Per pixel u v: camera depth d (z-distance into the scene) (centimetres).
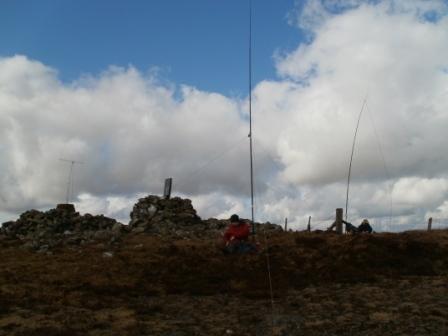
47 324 1005
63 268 1586
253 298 1252
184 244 2019
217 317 1074
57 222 2639
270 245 1780
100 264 1622
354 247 1638
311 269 1507
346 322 1004
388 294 1229
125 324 1010
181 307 1166
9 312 1095
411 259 1593
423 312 1050
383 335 920
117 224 2642
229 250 1702
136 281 1405
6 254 1959
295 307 1148
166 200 2855
